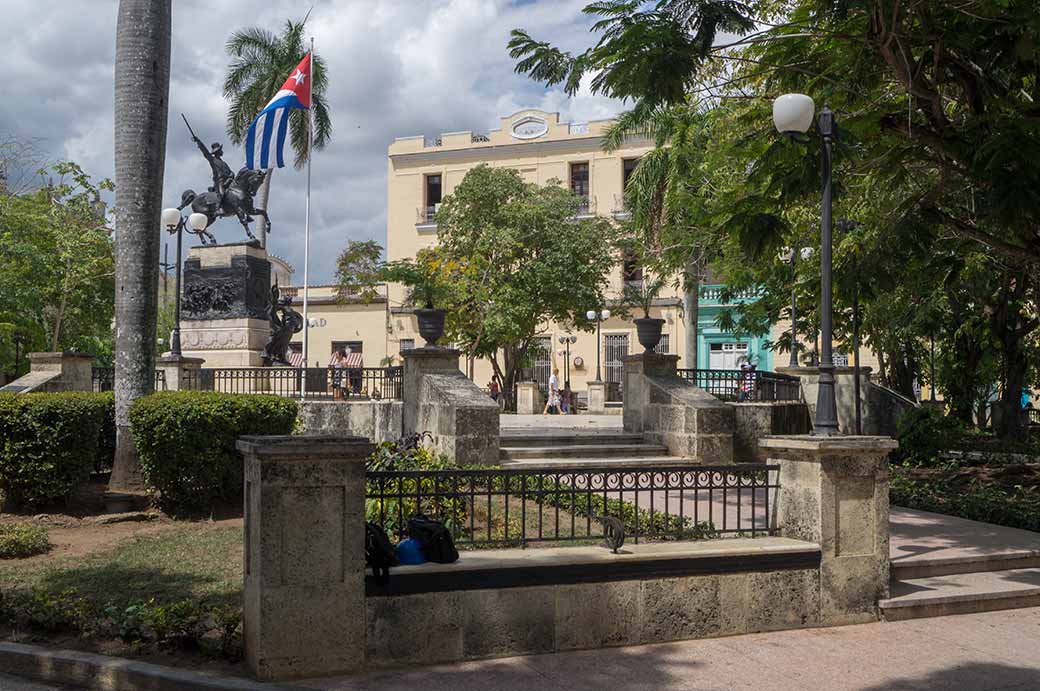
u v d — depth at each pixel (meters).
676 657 6.02
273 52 33.94
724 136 15.98
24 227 26.84
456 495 6.47
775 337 38.88
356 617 5.52
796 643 6.39
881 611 6.99
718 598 6.52
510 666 5.76
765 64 10.23
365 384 14.45
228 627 5.75
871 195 12.23
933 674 5.76
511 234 32.81
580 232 34.47
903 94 10.32
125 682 5.34
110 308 31.44
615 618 6.24
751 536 7.16
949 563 8.02
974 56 9.24
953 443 17.08
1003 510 10.22
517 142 44.06
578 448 12.62
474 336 33.00
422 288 19.77
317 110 34.28
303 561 5.39
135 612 6.04
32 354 14.46
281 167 23.97
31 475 9.80
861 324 19.42
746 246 10.16
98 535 9.13
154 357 10.85
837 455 6.89
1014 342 18.67
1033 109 9.11
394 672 5.56
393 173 46.25
